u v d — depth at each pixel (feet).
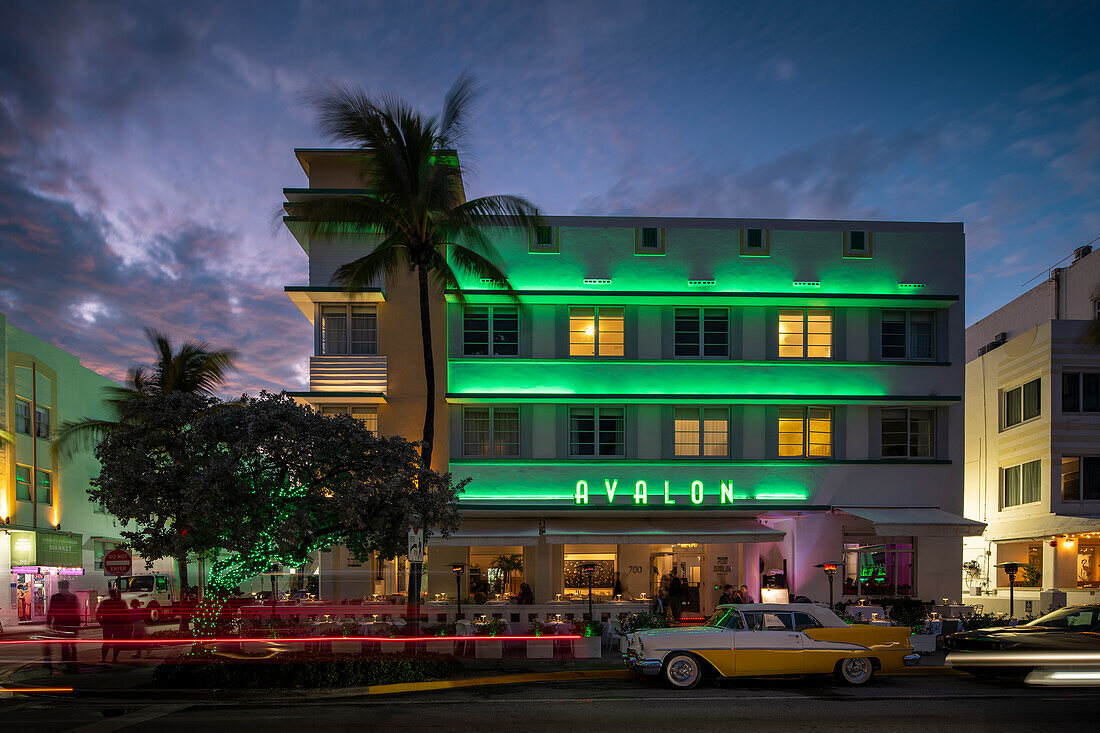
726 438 84.48
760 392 84.28
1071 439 91.61
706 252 85.35
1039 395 94.63
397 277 84.12
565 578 88.48
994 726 37.09
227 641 54.90
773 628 49.11
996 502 104.63
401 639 59.52
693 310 85.61
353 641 57.67
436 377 82.99
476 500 82.02
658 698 44.98
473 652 61.11
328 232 70.95
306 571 99.19
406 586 81.46
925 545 83.97
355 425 54.90
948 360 85.30
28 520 110.93
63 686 49.32
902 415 85.20
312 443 51.37
